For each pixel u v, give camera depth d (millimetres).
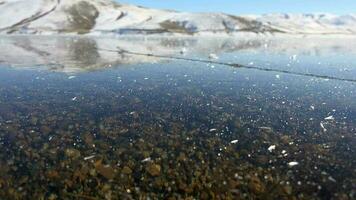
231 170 10727
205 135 13703
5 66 32375
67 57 41062
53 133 13773
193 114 16500
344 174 10500
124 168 10836
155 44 74625
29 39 93812
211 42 89812
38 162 11203
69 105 18016
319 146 12625
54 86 22906
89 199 9211
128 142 12953
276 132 14055
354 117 16016
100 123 15094
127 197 9258
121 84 23703
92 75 27328
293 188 9734
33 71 29344
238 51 55312
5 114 16219
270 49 61438
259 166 11008
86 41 85000
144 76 27094
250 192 9500
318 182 10047
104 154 11859
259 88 22672
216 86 23297
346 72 29906
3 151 11961
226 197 9250
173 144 12773
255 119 15750
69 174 10461
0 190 9570
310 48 66125
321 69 31891
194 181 10031
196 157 11664
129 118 15844
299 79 26188
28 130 14055
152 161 11328
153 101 18953
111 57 41500
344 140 13172
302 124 15047
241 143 12891
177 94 20703
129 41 88688
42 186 9797
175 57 42656
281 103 18625
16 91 21297
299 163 11227
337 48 66812
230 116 16188
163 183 9938
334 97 19953
